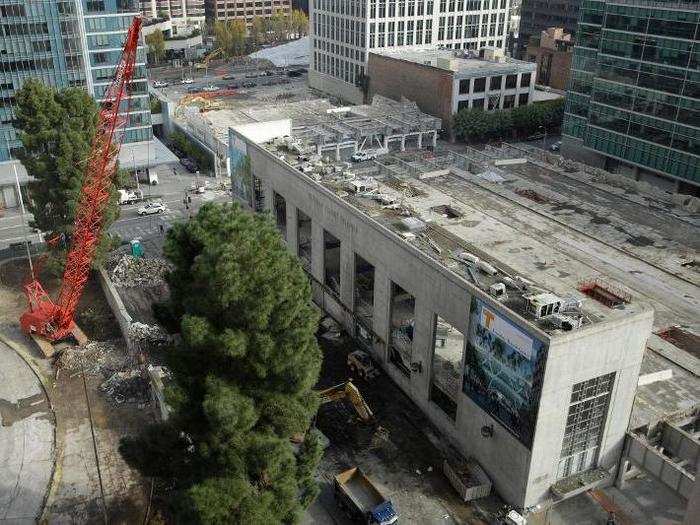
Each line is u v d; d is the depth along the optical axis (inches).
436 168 4330.7
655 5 4347.9
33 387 2719.0
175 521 1685.5
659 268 3193.9
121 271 3585.1
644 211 3791.8
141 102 4842.5
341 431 2427.4
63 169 3228.3
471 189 4037.9
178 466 1683.1
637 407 2245.3
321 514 2096.5
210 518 1451.8
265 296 1536.7
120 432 2453.2
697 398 2299.5
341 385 2568.9
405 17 7111.2
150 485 2213.3
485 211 3713.1
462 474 2186.3
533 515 2075.5
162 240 4052.7
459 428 2319.1
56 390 2694.4
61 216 3371.1
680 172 4485.7
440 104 6171.3
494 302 2030.0
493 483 2178.9
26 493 2183.8
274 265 1576.0
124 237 4074.8
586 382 1983.3
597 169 4375.0
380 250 2642.7
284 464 1610.5
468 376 2222.0
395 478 2224.4
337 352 2925.7
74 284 2972.4
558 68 7455.7
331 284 3221.0
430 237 2591.0
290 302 1584.6
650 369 2456.9
